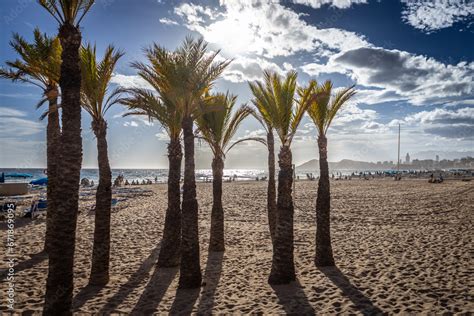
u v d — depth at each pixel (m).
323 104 7.45
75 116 4.54
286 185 6.54
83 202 21.20
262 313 5.13
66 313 4.36
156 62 6.66
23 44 7.71
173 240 7.87
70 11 4.56
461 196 23.72
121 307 5.52
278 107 6.46
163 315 5.19
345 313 4.97
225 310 5.31
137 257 8.73
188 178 6.43
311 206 19.56
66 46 4.54
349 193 27.98
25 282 6.66
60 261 4.34
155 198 25.12
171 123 7.49
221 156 9.59
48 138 8.53
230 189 34.94
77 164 4.53
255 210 18.12
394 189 32.09
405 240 9.96
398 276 6.57
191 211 6.41
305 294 5.85
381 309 5.05
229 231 12.27
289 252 6.52
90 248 9.60
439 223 12.94
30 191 30.11
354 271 7.06
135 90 7.17
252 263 8.08
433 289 5.79
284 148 6.60
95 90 6.39
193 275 6.37
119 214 16.58
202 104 6.81
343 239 10.48
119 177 44.69
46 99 7.96
